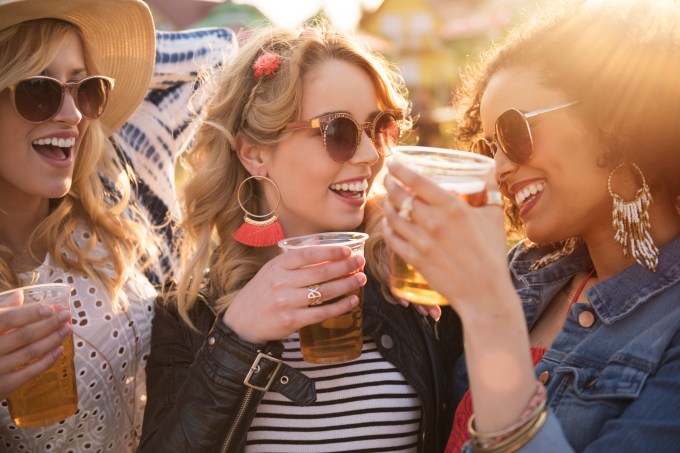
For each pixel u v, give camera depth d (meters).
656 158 1.59
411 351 2.04
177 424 1.82
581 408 1.58
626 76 1.57
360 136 2.00
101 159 2.60
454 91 2.18
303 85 1.99
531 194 1.76
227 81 2.22
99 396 2.28
